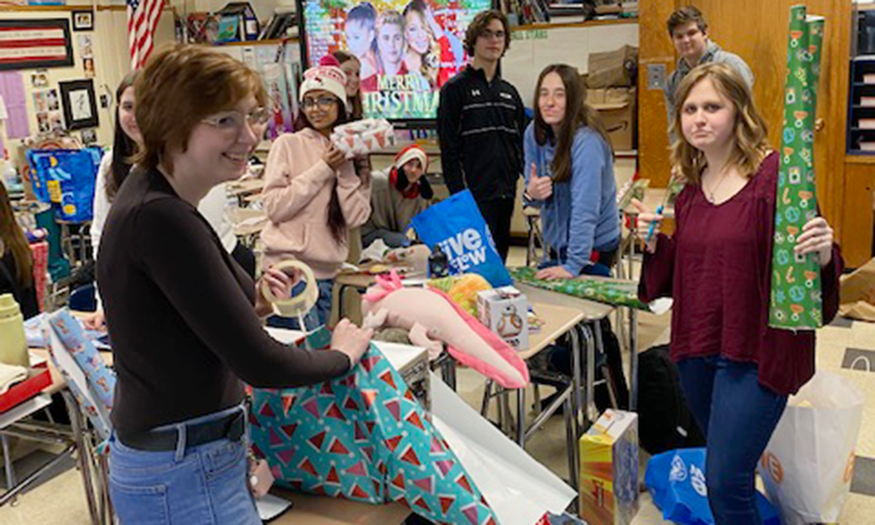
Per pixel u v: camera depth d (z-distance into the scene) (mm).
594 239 3533
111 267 1388
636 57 6023
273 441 1838
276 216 3287
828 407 2656
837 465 2586
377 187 4516
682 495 2869
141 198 1371
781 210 2117
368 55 6527
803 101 2066
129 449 1460
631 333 3316
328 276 3361
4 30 6801
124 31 7887
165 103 1354
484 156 4418
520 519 1893
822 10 5199
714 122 2234
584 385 3186
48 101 7234
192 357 1421
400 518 1775
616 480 2795
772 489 2721
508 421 3387
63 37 7332
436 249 3080
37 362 2498
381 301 2699
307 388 1766
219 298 1383
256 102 1433
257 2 7922
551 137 3482
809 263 2107
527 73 6500
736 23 5383
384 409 1729
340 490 1825
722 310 2279
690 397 2477
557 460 3365
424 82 6332
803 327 2125
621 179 6121
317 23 6695
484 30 4289
